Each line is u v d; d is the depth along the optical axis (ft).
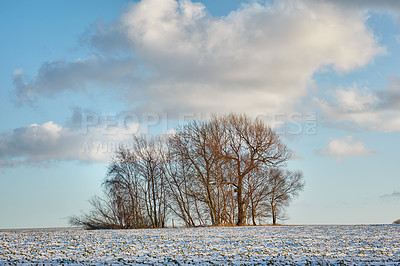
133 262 81.97
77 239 118.01
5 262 79.15
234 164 206.69
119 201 215.31
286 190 230.07
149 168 223.71
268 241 113.60
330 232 138.72
